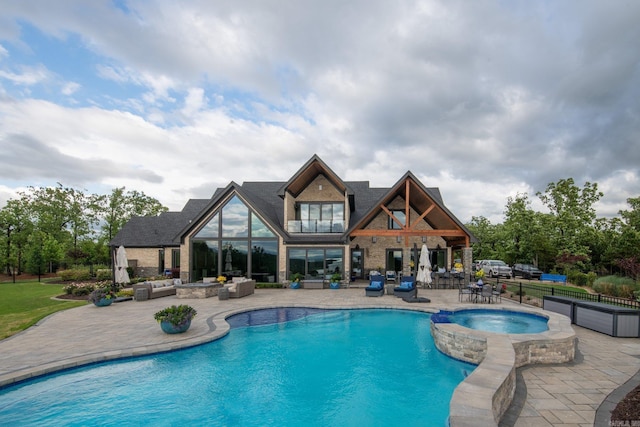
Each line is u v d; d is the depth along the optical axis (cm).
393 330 1328
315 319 1474
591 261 3434
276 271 2402
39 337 1100
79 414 720
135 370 931
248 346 1140
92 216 5028
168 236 3092
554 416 608
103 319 1362
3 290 2314
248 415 729
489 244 4916
